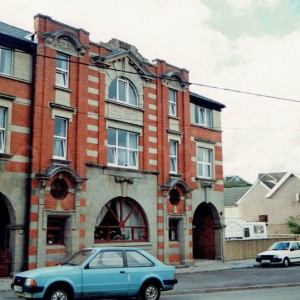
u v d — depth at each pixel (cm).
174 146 2803
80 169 2212
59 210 2095
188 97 2903
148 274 1305
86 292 1206
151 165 2592
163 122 2697
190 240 2733
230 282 1903
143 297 1287
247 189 5738
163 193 2609
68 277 1187
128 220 2464
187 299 1388
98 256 1262
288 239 3828
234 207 5384
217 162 3102
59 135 2202
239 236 3669
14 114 2033
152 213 2544
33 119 2070
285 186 5003
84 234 2183
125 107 2502
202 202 2927
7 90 2025
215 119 3153
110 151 2423
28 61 2125
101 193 2295
